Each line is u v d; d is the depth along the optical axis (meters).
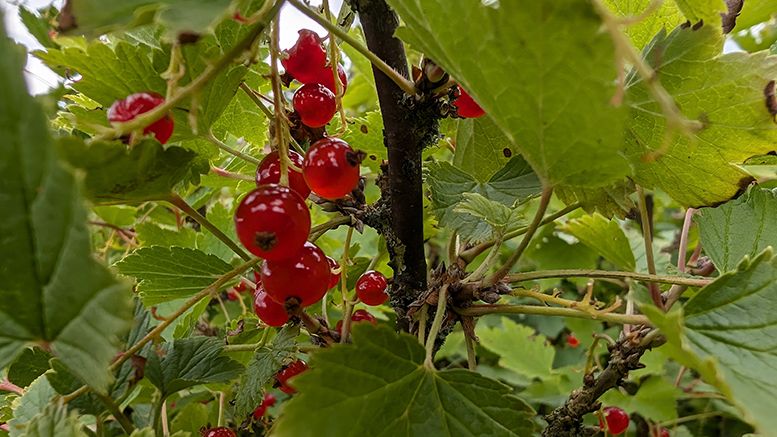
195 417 0.12
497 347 0.22
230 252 0.15
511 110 0.06
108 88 0.08
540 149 0.06
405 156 0.08
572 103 0.05
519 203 0.10
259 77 0.10
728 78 0.07
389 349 0.06
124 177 0.06
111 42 0.09
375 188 0.24
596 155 0.05
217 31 0.07
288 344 0.08
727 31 0.09
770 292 0.06
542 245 0.22
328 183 0.07
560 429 0.11
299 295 0.07
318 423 0.05
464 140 0.11
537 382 0.21
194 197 0.19
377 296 0.09
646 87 0.08
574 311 0.07
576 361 0.24
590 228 0.13
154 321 0.14
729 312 0.06
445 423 0.06
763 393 0.05
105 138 0.05
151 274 0.09
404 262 0.09
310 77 0.08
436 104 0.07
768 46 0.14
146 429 0.07
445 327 0.09
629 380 0.20
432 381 0.07
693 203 0.09
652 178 0.09
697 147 0.08
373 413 0.06
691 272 0.13
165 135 0.07
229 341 0.11
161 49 0.07
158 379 0.09
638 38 0.09
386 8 0.07
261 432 0.12
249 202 0.06
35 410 0.08
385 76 0.07
